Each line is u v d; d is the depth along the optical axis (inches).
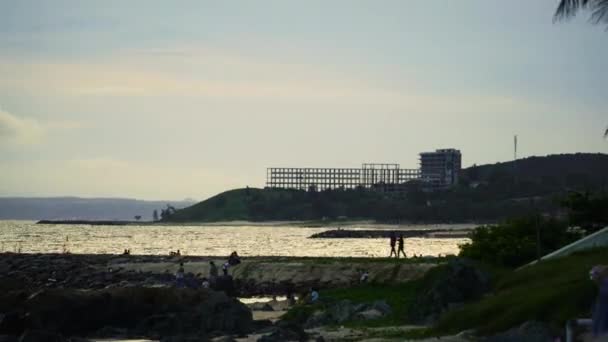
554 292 2659.9
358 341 2847.0
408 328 3149.6
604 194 4943.4
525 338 2434.8
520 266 4128.9
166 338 3267.7
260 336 3321.9
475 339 2600.9
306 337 3088.1
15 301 3533.5
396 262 5723.4
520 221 4601.4
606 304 1149.1
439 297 3405.5
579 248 3828.7
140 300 3725.4
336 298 4416.8
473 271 3449.8
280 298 5610.2
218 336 3351.4
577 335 1658.5
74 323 3543.3
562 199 4926.2
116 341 3294.8
